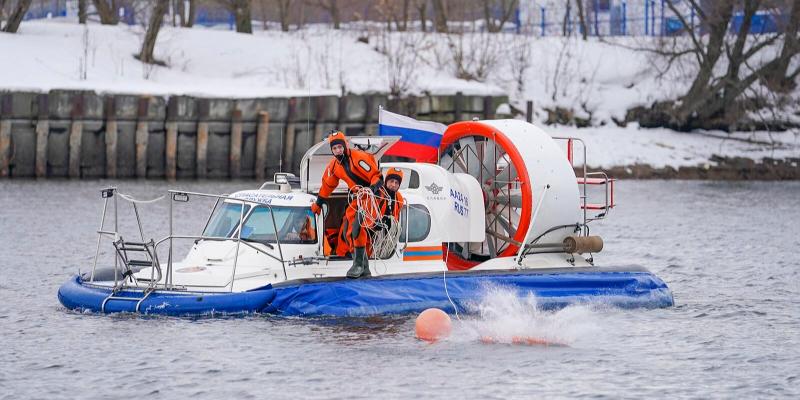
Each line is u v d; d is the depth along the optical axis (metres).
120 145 152.88
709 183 168.25
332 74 183.62
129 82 166.12
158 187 138.38
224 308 51.78
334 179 54.56
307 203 55.72
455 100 171.50
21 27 184.88
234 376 43.31
